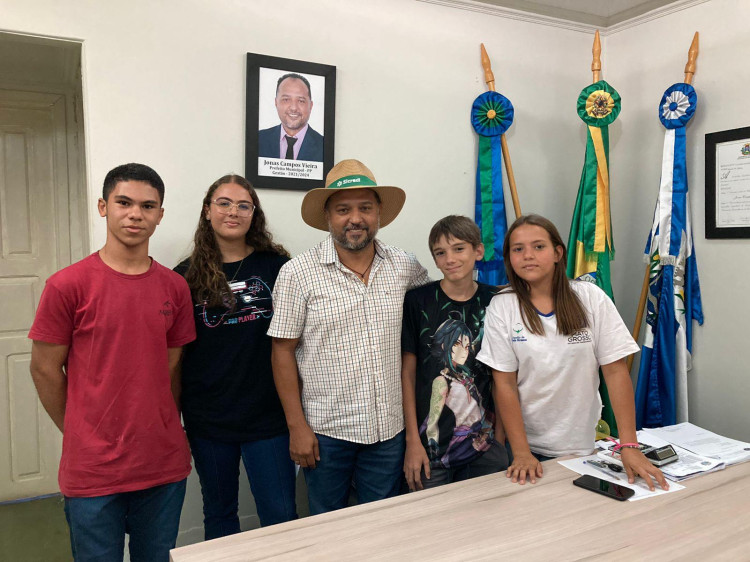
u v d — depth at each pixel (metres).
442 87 2.54
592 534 1.08
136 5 1.97
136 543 1.49
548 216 2.85
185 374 1.69
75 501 1.35
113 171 1.38
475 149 2.63
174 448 1.46
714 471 1.39
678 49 2.59
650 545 1.03
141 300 1.40
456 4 2.53
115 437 1.36
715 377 2.49
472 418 1.66
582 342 1.49
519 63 2.71
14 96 2.61
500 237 2.58
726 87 2.40
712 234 2.46
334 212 1.60
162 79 2.02
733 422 2.43
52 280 1.33
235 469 1.75
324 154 2.29
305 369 1.65
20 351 2.68
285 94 2.19
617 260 2.92
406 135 2.47
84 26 1.90
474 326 1.67
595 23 2.87
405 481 1.88
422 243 2.54
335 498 1.66
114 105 1.96
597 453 1.52
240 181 1.71
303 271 1.59
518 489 1.29
